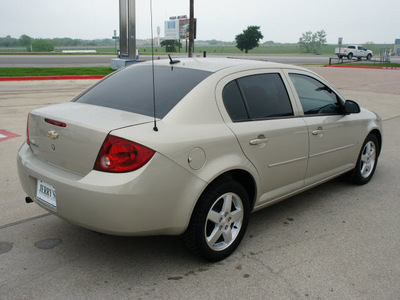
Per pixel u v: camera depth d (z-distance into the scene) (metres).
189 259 3.19
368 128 4.79
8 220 3.80
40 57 40.50
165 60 3.79
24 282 2.82
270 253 3.33
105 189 2.52
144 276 2.94
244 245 3.46
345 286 2.89
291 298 2.74
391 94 15.58
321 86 4.19
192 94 3.01
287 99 3.71
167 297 2.71
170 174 2.67
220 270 3.05
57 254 3.21
